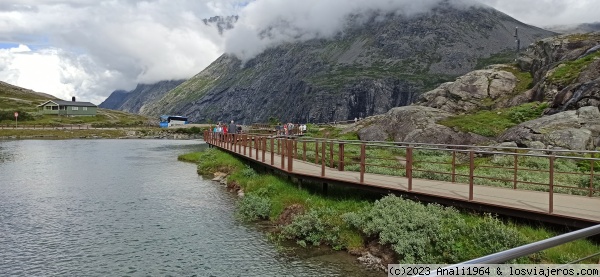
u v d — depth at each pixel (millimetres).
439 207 14891
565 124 29344
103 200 26297
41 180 34844
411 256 13211
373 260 14312
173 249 16672
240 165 34594
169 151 69000
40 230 19531
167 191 29203
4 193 28828
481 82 51594
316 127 71125
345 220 16234
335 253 15469
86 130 125938
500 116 39500
